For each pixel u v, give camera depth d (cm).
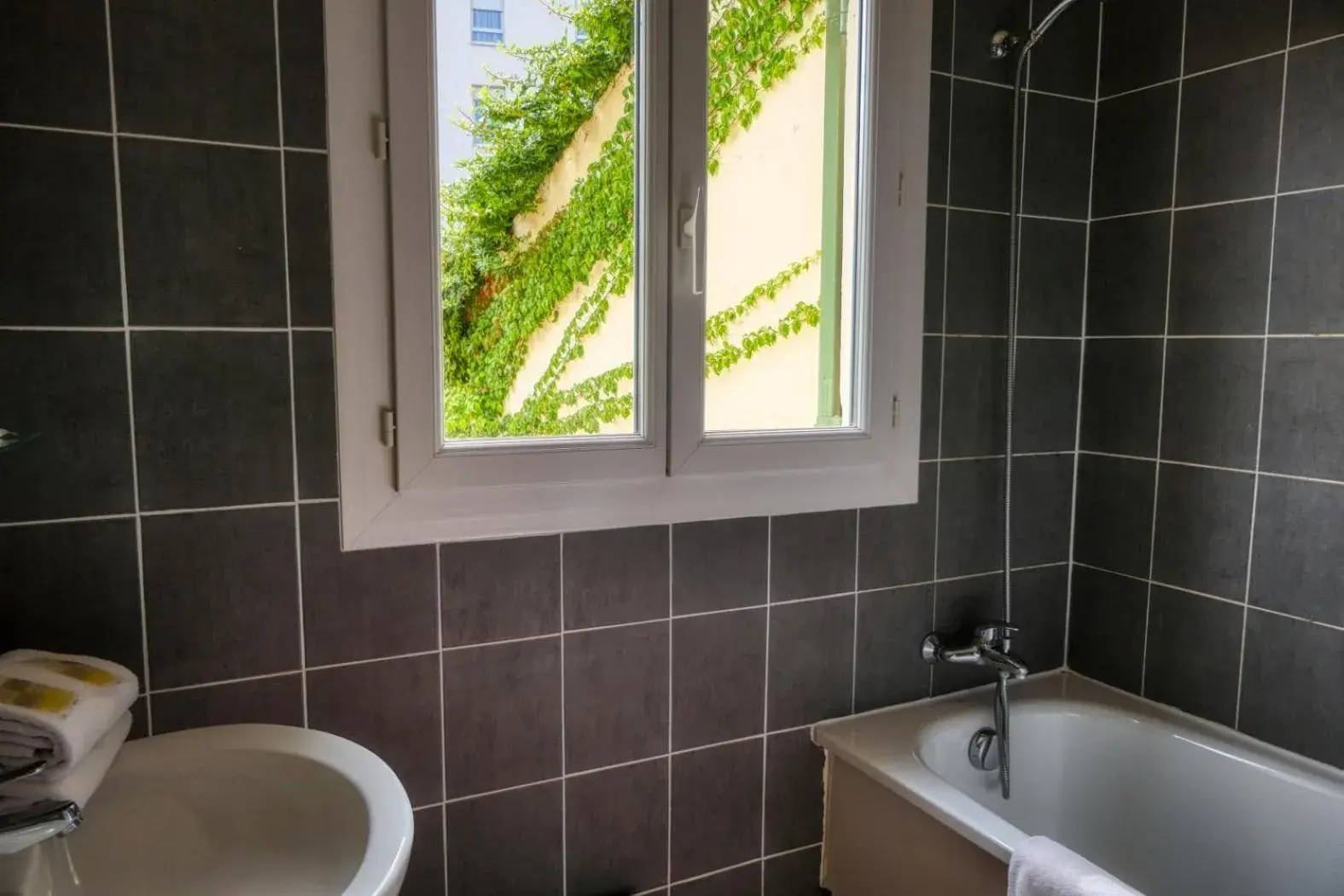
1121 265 190
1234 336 169
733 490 163
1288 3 158
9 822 84
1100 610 200
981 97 181
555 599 150
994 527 194
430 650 142
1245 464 169
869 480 177
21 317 114
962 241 182
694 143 152
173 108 120
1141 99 185
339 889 99
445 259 143
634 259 154
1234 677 173
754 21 166
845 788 172
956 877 146
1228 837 164
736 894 173
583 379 156
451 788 146
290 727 120
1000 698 176
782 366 173
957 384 185
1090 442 200
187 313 123
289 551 132
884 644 183
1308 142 155
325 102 128
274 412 129
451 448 141
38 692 94
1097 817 185
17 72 112
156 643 125
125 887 106
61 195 115
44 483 118
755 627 169
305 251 129
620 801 160
